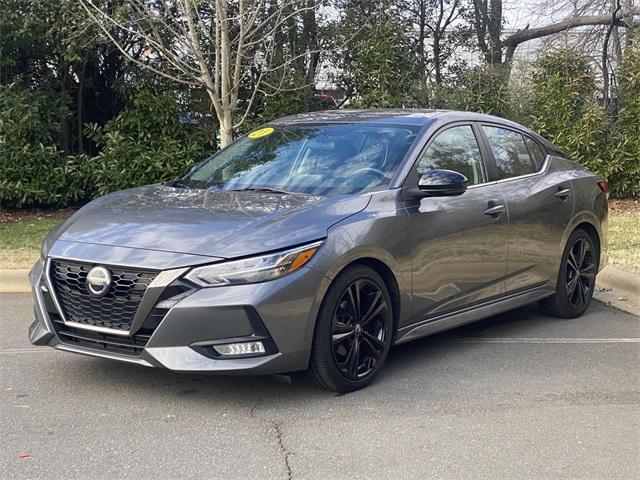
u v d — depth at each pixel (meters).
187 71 10.56
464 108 13.54
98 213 4.77
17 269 7.74
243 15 9.84
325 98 14.16
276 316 4.08
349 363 4.53
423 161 5.17
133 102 12.84
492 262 5.51
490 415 4.31
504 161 5.96
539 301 6.59
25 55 12.79
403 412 4.33
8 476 3.51
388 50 13.29
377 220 4.62
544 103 13.52
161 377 4.86
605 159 13.31
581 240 6.57
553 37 16.25
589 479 3.56
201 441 3.90
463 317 5.35
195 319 4.01
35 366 5.10
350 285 4.46
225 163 5.74
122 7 10.74
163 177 12.49
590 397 4.64
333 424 4.14
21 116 12.14
